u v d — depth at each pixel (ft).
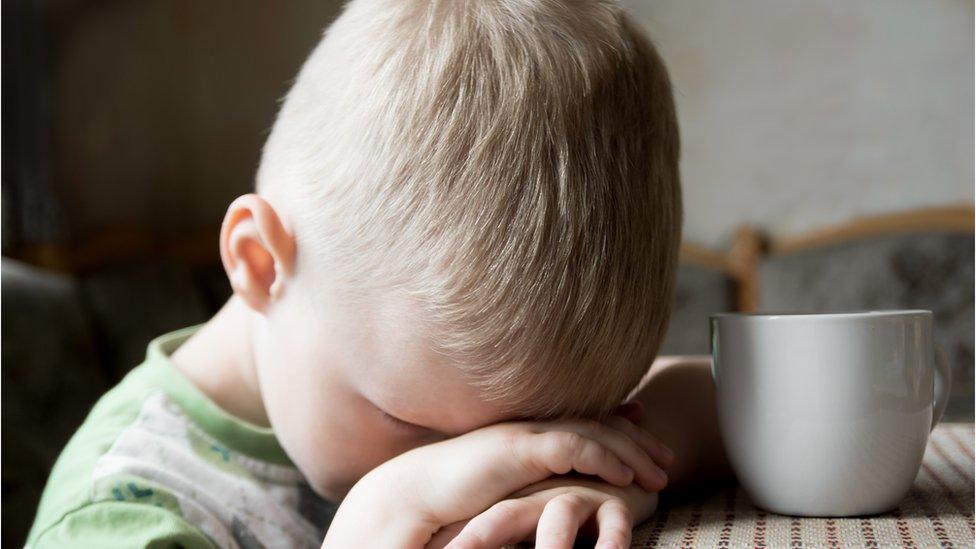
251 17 11.12
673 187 1.89
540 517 1.47
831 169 10.54
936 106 10.28
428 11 1.81
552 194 1.62
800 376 1.51
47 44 10.17
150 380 2.57
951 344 9.25
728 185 10.75
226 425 2.48
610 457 1.63
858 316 1.48
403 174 1.70
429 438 1.88
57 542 2.06
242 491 2.40
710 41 10.76
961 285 9.39
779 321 1.53
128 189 10.85
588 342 1.65
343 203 1.80
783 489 1.55
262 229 1.92
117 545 2.03
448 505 1.57
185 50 11.06
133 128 10.87
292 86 2.20
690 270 10.08
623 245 1.67
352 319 1.80
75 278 8.85
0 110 8.83
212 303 9.67
